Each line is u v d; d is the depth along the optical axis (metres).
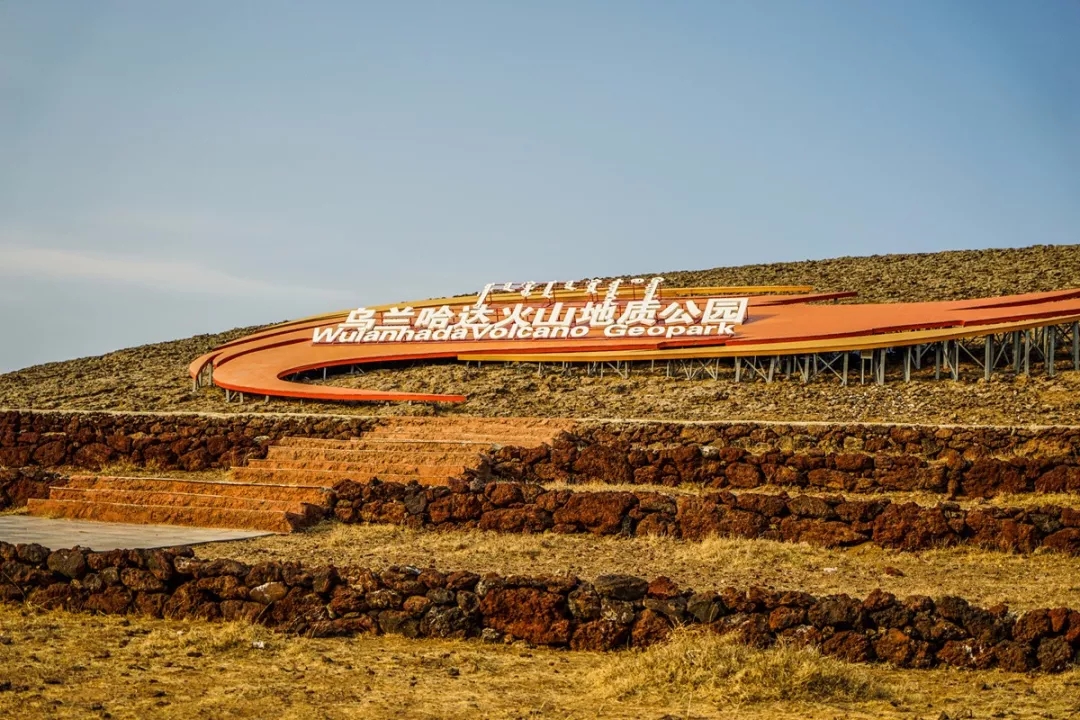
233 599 15.13
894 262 61.53
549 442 28.28
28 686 11.84
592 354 39.91
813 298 46.47
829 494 23.77
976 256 60.31
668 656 12.79
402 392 38.16
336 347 45.22
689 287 52.28
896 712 11.54
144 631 14.55
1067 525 19.83
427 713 11.45
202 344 57.69
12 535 20.38
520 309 45.12
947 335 35.59
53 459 31.62
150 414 32.28
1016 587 17.38
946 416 31.31
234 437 30.61
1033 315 36.47
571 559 19.47
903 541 20.09
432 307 47.56
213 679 12.49
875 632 13.55
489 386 38.72
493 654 13.89
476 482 24.11
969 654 13.31
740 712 11.55
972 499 23.20
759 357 38.56
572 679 12.90
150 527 22.16
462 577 14.70
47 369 55.22
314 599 14.91
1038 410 31.23
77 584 15.69
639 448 26.50
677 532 21.11
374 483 22.98
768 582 17.73
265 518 21.97
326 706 11.63
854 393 34.62
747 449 27.22
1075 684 12.67
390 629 14.63
